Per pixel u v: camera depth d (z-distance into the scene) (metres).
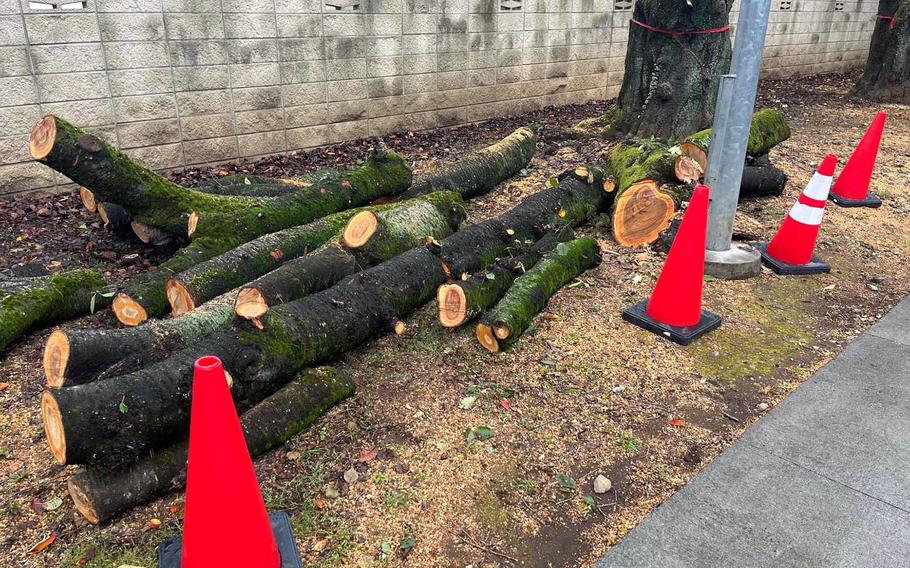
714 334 3.74
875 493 2.53
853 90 11.19
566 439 2.86
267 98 6.74
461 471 2.65
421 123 8.23
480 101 8.79
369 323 3.41
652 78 6.76
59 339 2.68
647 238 4.80
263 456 2.70
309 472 2.62
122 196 4.15
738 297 4.18
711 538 2.31
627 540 2.31
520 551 2.28
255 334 2.87
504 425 2.93
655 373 3.36
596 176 5.15
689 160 4.99
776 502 2.48
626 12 10.16
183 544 2.00
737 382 3.29
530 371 3.35
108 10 5.52
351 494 2.51
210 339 2.79
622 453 2.78
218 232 4.11
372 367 3.37
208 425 1.83
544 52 9.31
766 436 2.87
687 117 6.67
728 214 4.43
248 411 2.75
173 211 4.36
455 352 3.52
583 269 4.36
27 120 5.36
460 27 8.16
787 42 13.12
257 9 6.38
